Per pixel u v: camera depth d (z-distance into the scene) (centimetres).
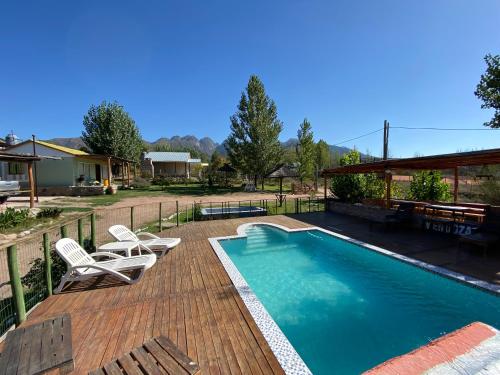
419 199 1236
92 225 596
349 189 1502
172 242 626
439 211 834
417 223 881
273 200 1870
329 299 491
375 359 335
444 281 487
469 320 412
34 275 423
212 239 764
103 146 3228
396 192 1525
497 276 471
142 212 1350
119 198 1895
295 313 445
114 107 3306
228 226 959
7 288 498
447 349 198
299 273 611
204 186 3175
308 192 2502
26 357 206
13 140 2375
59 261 485
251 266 654
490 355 190
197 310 365
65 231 482
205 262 568
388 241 725
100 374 209
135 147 3597
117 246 569
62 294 418
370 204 1227
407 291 519
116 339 299
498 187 1343
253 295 411
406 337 378
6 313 366
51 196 1967
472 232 682
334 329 399
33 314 356
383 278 582
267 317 346
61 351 214
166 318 345
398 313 440
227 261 568
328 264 663
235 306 376
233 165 3030
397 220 861
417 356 191
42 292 404
